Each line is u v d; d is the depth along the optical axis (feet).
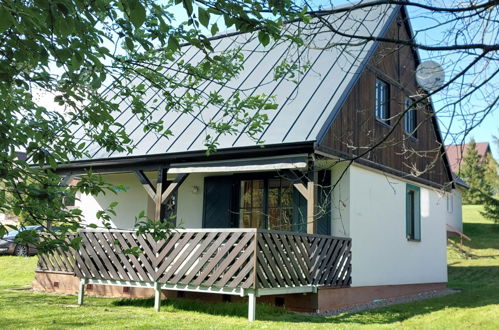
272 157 33.14
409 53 47.24
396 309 34.19
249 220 40.19
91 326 24.70
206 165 35.55
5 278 48.34
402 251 44.50
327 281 32.91
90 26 12.30
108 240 33.96
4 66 12.23
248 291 27.86
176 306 32.04
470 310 33.50
